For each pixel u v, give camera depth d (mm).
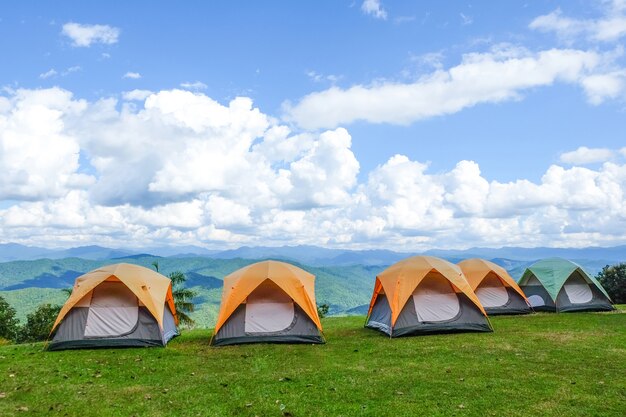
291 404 8523
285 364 12023
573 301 21891
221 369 11648
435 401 8547
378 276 18359
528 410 8008
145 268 17781
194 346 15039
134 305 15344
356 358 12609
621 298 31594
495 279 21953
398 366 11422
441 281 17172
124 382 10461
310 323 15352
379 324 17734
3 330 37438
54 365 12211
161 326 15141
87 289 14867
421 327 16203
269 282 15891
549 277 22547
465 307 16719
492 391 9094
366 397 8867
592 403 8305
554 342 14109
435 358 12266
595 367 10883
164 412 8273
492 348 13375
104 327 14875
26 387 10016
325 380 10164
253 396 9078
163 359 12914
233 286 15734
